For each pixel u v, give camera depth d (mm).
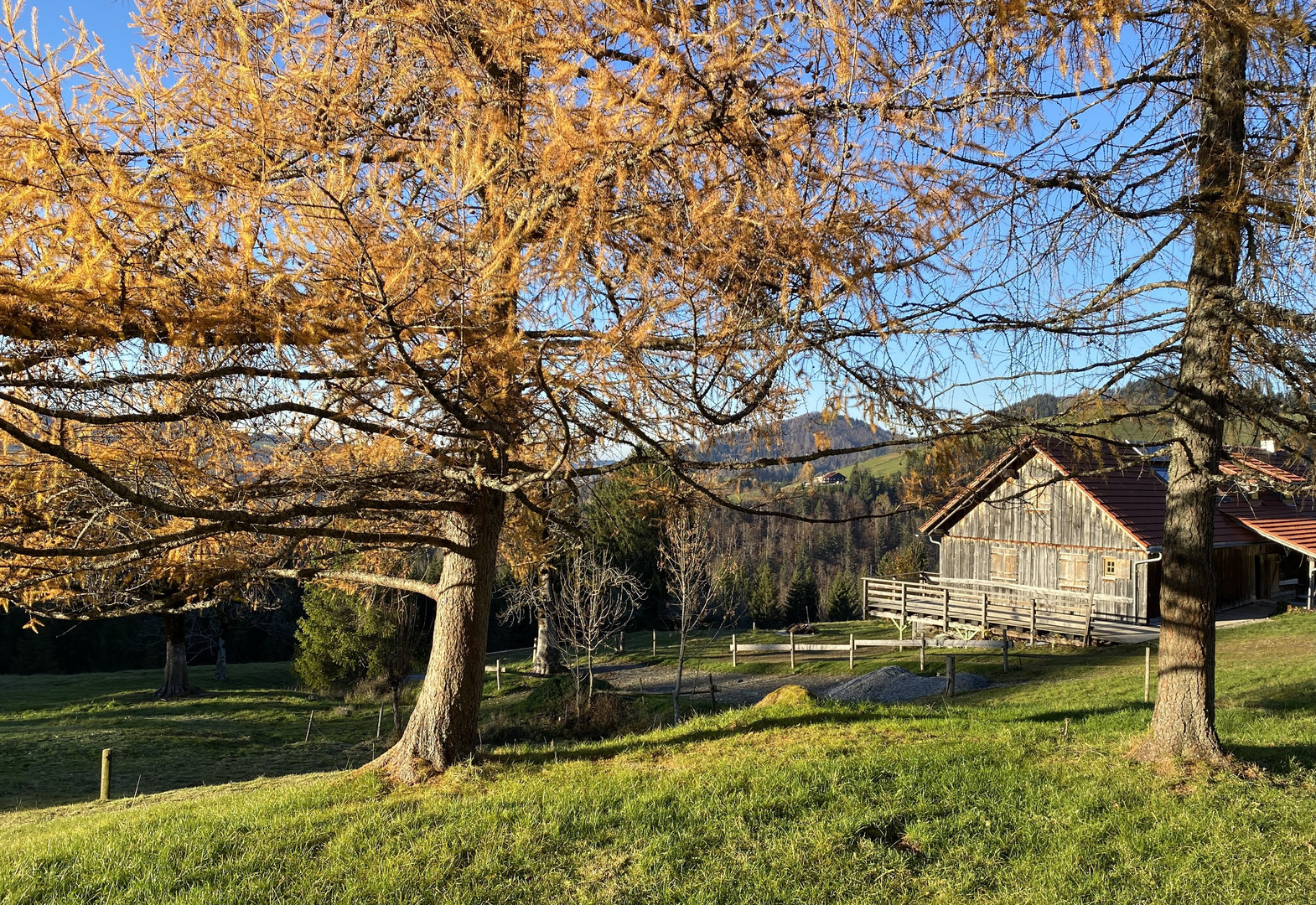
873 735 7824
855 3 2967
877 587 27109
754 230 3361
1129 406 5969
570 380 3932
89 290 2990
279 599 8523
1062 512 21750
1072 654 18547
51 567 5406
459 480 5414
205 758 15359
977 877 4828
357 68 3203
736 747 7680
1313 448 5605
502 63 3357
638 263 3359
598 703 17109
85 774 13828
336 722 19516
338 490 5781
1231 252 5699
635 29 2721
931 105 3377
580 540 8508
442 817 6031
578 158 3012
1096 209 4805
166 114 3182
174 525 5922
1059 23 3238
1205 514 6473
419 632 19859
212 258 3188
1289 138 4281
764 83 3160
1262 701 10445
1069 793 5938
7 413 3979
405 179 3695
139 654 37969
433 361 4051
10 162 2857
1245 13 3906
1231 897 4492
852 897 4660
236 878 5105
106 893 5012
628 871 5051
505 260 3262
